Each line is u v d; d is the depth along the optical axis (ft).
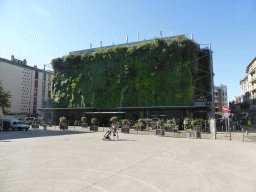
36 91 212.23
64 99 130.52
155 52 104.27
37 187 14.92
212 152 31.24
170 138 54.08
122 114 110.63
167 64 100.32
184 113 94.32
